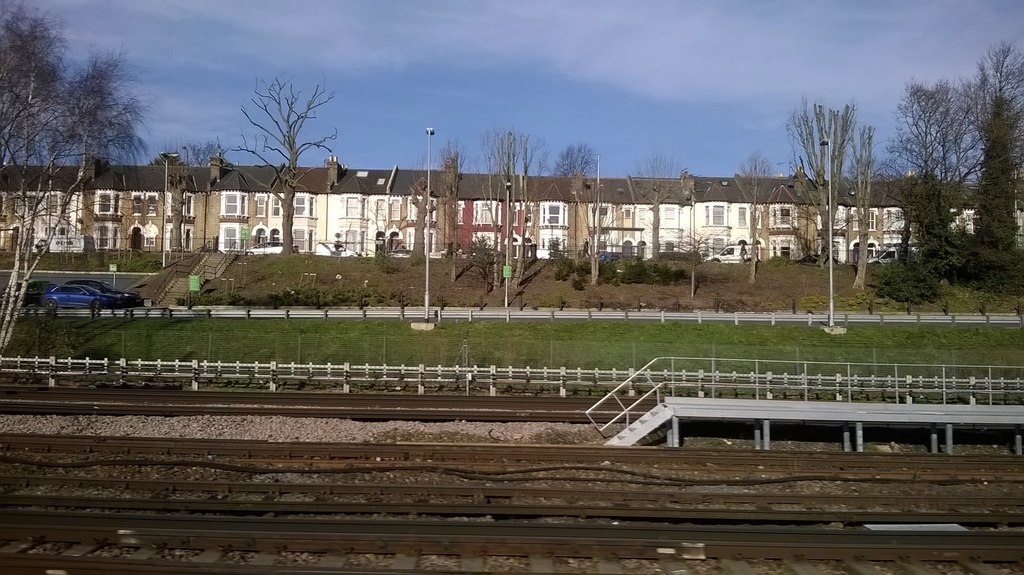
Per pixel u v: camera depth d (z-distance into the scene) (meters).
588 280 51.88
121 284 49.50
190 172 69.94
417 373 28.02
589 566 9.04
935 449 18.56
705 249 61.44
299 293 45.41
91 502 11.34
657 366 30.44
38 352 29.78
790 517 11.47
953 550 9.45
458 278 51.88
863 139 54.25
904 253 53.34
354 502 11.63
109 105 30.53
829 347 32.75
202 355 31.12
